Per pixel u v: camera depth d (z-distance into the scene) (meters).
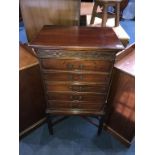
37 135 1.75
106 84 1.26
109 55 1.09
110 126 1.75
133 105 1.39
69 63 1.14
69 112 1.50
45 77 1.24
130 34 3.26
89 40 1.13
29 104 1.57
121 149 1.65
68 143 1.69
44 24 1.54
